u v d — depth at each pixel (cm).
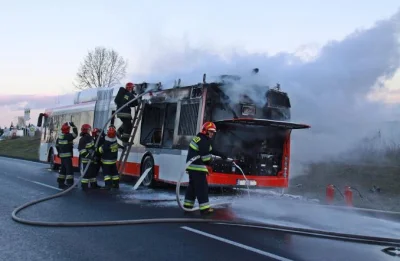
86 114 1548
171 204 927
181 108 1088
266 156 1097
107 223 701
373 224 791
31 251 547
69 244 580
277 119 1101
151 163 1195
